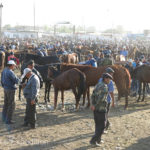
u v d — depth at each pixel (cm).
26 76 718
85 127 769
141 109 995
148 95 1266
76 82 898
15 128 748
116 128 764
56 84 923
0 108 951
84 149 611
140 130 750
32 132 720
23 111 922
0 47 2342
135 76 1123
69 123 805
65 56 1734
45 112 922
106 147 624
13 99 753
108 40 5728
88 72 976
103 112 595
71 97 1177
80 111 948
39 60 1328
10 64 730
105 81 592
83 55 2475
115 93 1295
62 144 639
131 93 1225
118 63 1588
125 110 972
